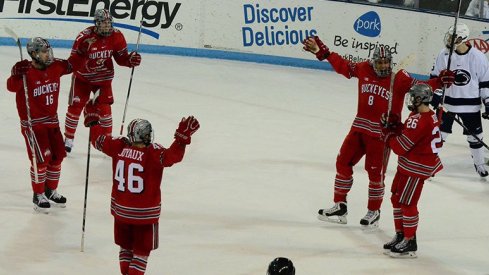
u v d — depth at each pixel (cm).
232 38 4347
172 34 4278
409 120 1908
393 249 1977
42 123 2061
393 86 2059
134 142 1630
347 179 2170
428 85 1916
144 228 1655
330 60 2128
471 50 2692
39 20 4041
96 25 2486
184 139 1597
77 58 2123
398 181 1970
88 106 1712
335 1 4322
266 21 4356
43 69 2044
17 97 2055
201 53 4341
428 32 4297
